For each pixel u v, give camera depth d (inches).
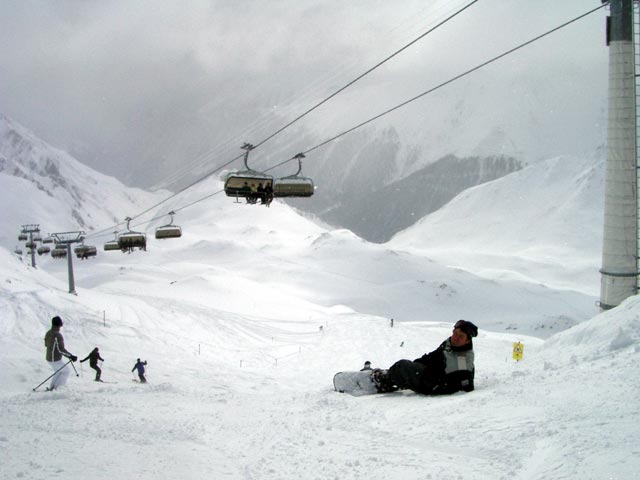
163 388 520.1
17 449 207.3
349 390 367.6
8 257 1702.8
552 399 225.6
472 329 319.6
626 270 804.6
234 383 903.1
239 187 683.4
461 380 311.7
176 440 240.5
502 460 163.6
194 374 954.7
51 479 162.9
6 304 1148.5
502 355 1534.2
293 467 181.5
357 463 177.8
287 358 1567.4
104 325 1243.8
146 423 285.3
